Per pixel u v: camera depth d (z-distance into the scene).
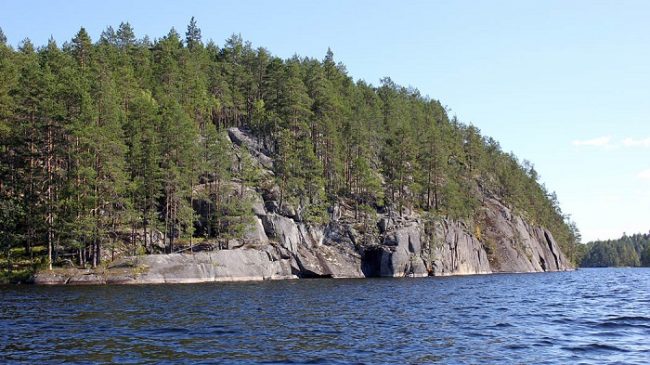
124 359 20.34
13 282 60.50
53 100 64.06
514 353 22.45
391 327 29.41
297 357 21.16
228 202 79.44
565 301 46.91
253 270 75.44
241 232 78.38
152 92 94.19
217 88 108.88
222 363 19.92
